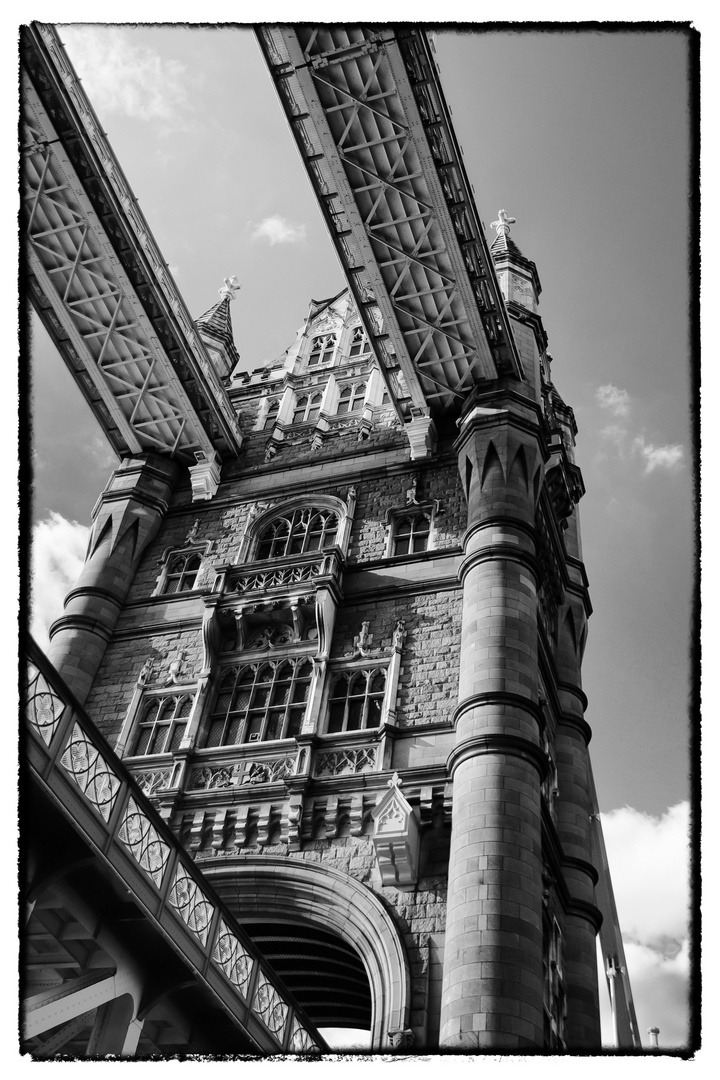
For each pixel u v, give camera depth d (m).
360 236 32.56
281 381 42.03
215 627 30.73
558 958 26.14
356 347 43.59
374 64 28.98
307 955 26.73
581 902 28.48
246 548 34.12
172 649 31.75
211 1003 16.70
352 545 32.78
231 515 35.94
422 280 33.06
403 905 23.67
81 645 31.92
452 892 21.97
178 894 16.42
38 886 13.91
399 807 24.27
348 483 35.03
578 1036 25.94
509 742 23.97
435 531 32.03
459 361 34.22
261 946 26.58
